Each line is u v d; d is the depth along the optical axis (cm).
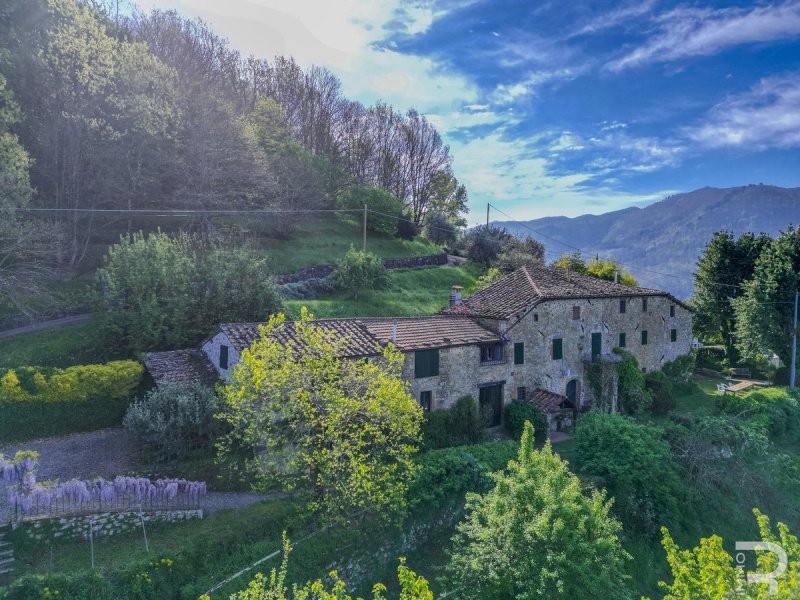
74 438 2170
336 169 6281
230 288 2847
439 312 3070
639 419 2994
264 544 1559
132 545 1501
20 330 2802
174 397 1995
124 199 3781
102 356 2567
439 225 6562
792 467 2520
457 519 1927
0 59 3188
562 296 2911
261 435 1603
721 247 4772
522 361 2786
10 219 2753
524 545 1391
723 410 3159
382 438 1639
